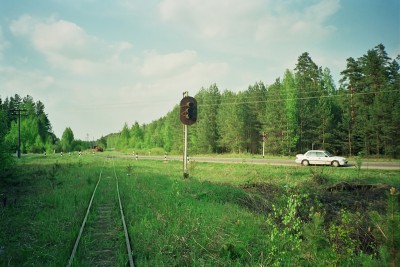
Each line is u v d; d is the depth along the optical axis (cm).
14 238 763
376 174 2039
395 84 5031
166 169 2822
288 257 583
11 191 1499
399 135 4422
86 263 596
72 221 915
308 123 5288
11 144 1775
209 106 6831
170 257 631
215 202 1223
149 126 9844
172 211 992
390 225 364
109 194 1455
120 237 758
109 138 16700
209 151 6600
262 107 6325
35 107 12262
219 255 650
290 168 2556
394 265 358
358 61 5469
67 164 3381
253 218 933
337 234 641
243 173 2269
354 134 4841
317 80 6769
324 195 1349
